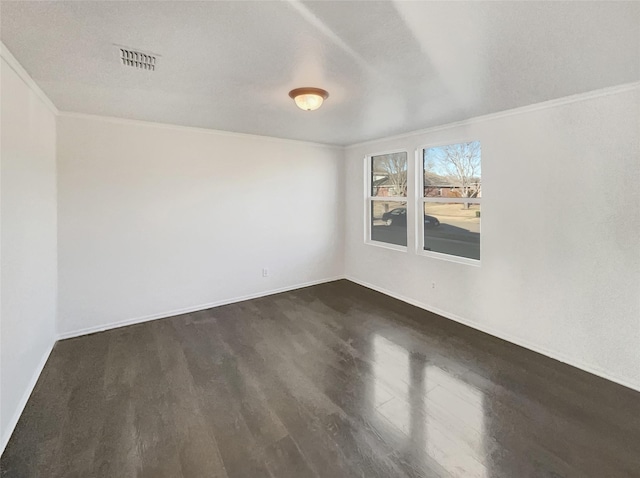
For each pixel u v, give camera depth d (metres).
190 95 2.76
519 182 3.12
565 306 2.85
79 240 3.41
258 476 1.70
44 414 2.19
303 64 2.13
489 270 3.44
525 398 2.36
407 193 4.42
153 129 3.76
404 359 2.94
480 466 1.76
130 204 3.68
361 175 5.23
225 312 4.14
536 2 1.43
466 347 3.16
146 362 2.90
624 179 2.46
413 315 4.02
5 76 2.02
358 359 2.95
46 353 2.93
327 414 2.20
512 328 3.26
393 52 1.96
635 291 2.45
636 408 2.24
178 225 4.00
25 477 1.70
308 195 5.17
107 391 2.46
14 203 2.16
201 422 2.12
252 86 2.54
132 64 2.13
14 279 2.16
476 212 3.67
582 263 2.73
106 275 3.59
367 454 1.85
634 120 2.40
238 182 4.44
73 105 3.04
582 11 1.50
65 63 2.12
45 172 2.89
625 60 2.02
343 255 5.70
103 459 1.82
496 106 3.05
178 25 1.66
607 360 2.61
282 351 3.11
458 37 1.77
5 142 2.02
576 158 2.72
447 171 3.98
